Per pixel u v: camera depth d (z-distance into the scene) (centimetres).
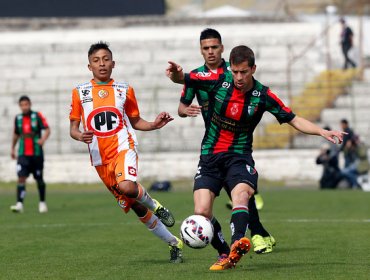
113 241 4619
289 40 13888
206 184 3300
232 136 3338
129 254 4003
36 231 5256
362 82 12400
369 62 13850
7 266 3591
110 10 15025
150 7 15038
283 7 16862
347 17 14875
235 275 3142
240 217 3155
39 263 3681
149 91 12812
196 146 12094
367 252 3944
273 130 12062
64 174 11825
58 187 11444
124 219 6141
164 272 3278
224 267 3256
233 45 13950
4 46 13962
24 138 6944
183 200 8125
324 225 5441
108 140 3519
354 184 10050
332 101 12294
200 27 14638
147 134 12212
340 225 5438
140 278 3119
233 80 3316
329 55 13112
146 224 3553
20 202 6988
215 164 3331
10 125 12538
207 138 3378
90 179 11806
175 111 12488
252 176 3288
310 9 17038
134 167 3466
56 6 15012
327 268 3353
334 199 8156
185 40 13900
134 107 3594
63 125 12594
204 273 3219
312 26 14350
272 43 13888
